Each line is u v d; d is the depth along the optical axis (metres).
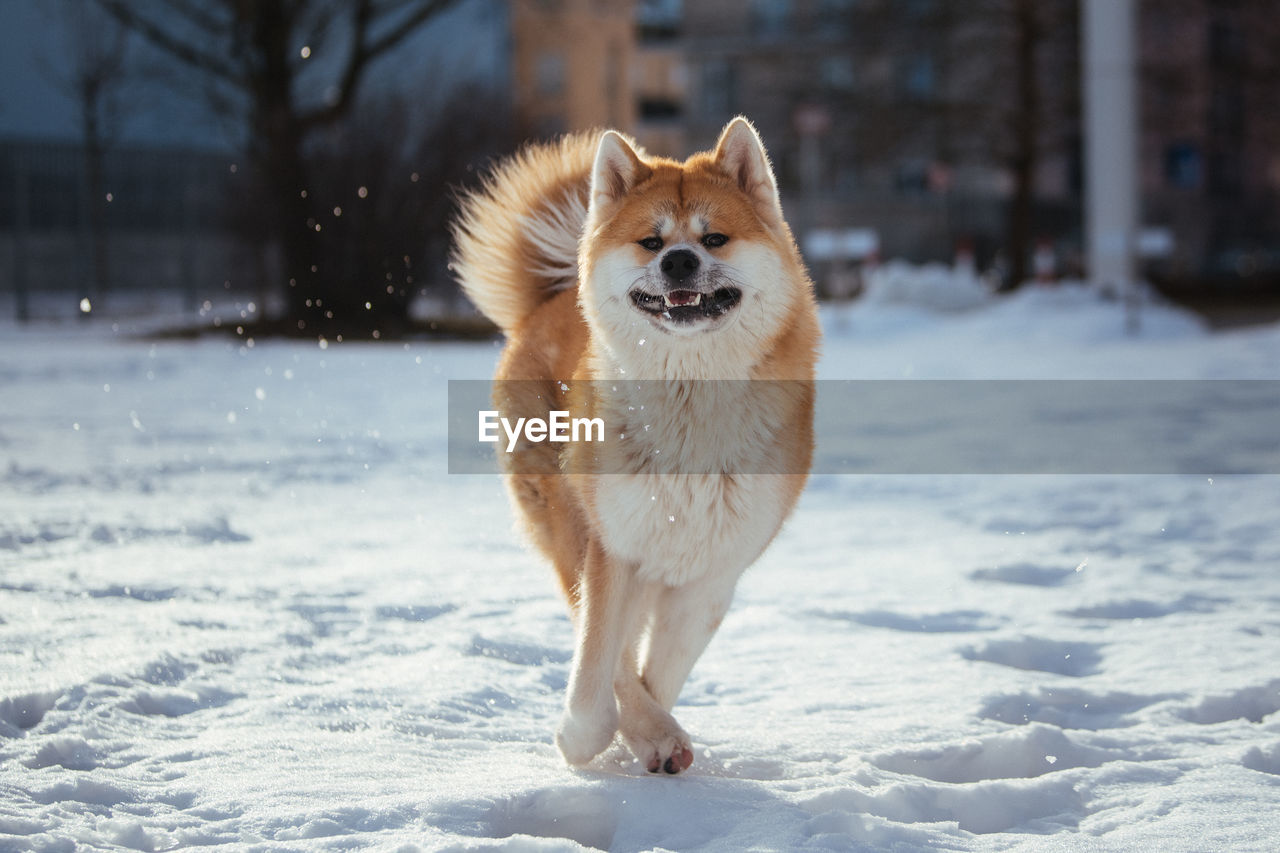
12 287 31.61
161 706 3.58
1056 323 19.64
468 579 5.28
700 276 3.28
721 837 2.77
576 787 2.99
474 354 18.08
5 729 3.26
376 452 8.84
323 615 4.65
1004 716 3.77
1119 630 4.64
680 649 3.56
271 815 2.75
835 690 3.95
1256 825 2.79
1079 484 7.74
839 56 37.38
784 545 6.30
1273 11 31.83
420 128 21.47
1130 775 3.16
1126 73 21.06
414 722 3.53
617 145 3.64
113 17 23.66
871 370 15.59
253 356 17.69
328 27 22.98
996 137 30.91
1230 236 50.25
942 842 2.72
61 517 6.18
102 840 2.61
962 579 5.54
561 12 35.75
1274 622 4.67
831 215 41.50
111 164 30.69
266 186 21.42
